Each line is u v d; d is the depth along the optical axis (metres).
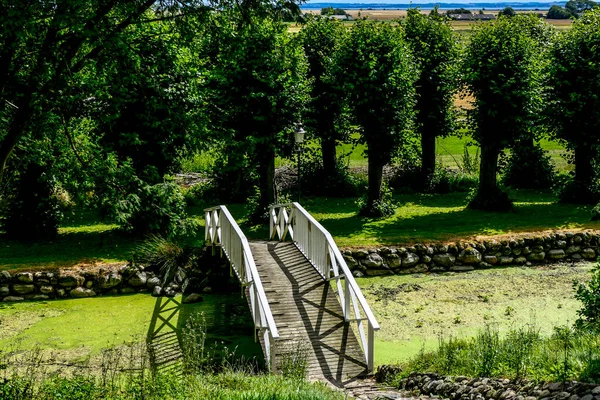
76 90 11.60
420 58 24.84
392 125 21.88
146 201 12.68
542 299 15.95
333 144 26.69
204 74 18.97
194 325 13.08
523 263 18.94
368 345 11.30
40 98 10.39
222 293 16.92
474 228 20.53
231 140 13.42
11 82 11.22
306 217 15.64
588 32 22.86
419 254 18.61
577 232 19.58
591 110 22.58
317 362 11.45
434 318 14.84
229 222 15.48
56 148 11.88
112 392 8.42
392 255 18.38
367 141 22.27
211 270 17.39
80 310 15.67
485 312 15.16
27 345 13.39
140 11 11.10
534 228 20.19
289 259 15.91
